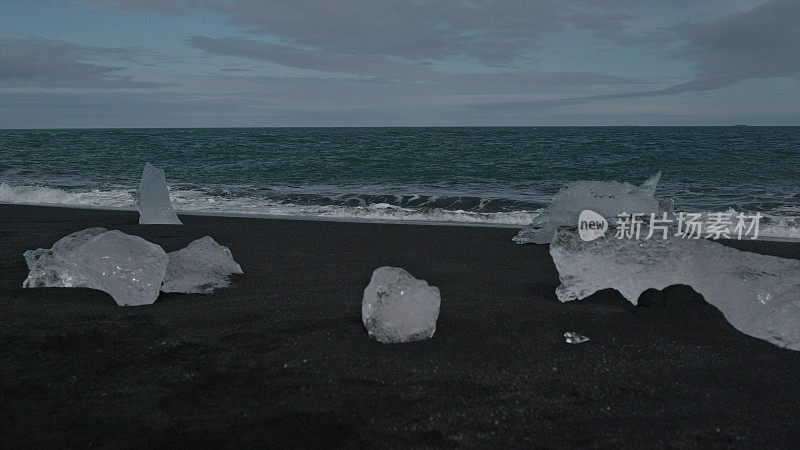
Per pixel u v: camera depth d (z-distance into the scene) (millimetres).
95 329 2973
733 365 2535
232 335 2889
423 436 1929
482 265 4613
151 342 2789
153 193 7070
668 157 18047
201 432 1948
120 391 2262
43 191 10250
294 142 25719
